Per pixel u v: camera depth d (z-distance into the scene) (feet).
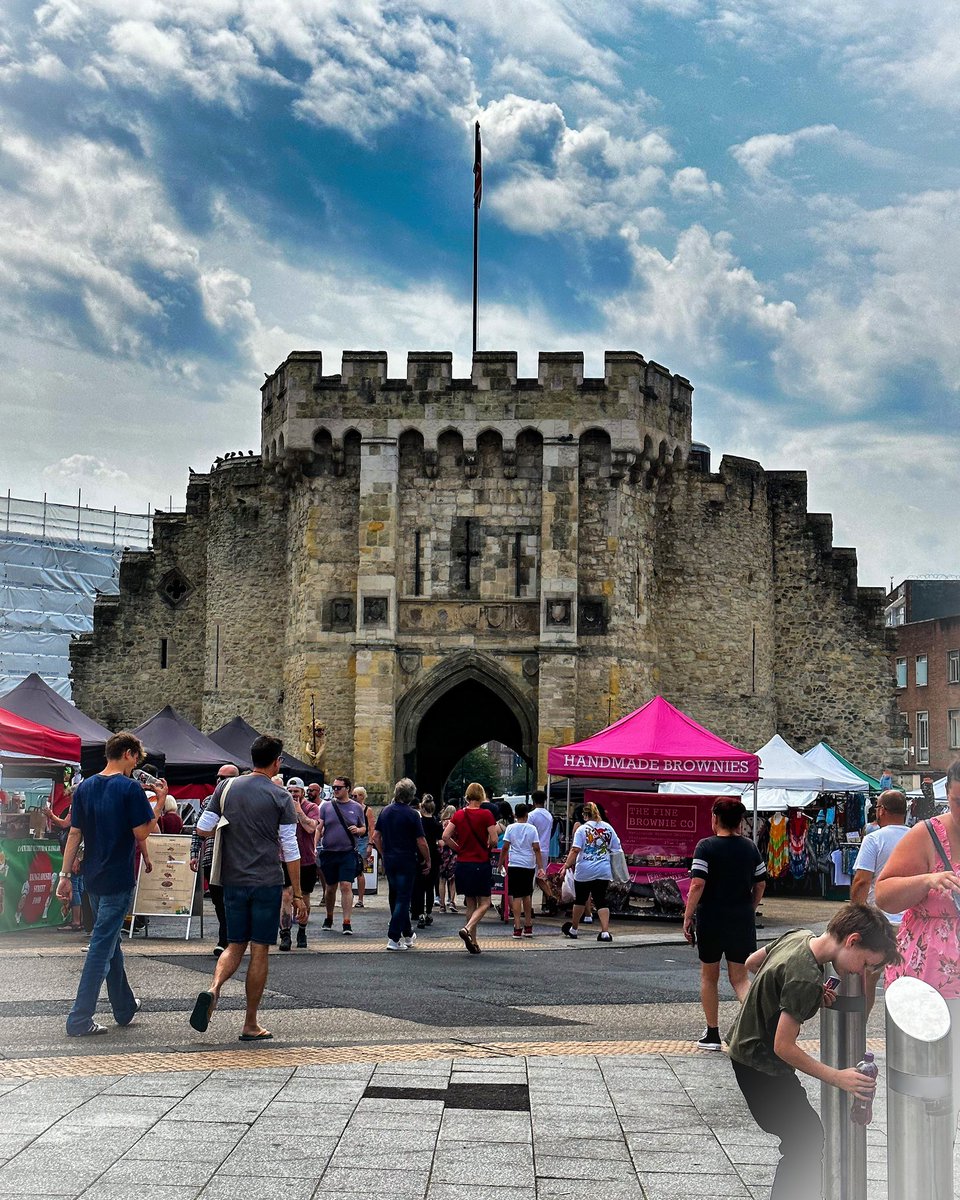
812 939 24.43
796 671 144.87
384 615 124.47
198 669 153.28
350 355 126.93
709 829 90.63
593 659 123.95
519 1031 44.47
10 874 71.87
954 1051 28.12
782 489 145.48
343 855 75.10
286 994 50.72
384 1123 31.45
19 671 207.00
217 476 146.72
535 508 125.49
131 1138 29.60
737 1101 34.47
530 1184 27.40
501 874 89.66
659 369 129.80
